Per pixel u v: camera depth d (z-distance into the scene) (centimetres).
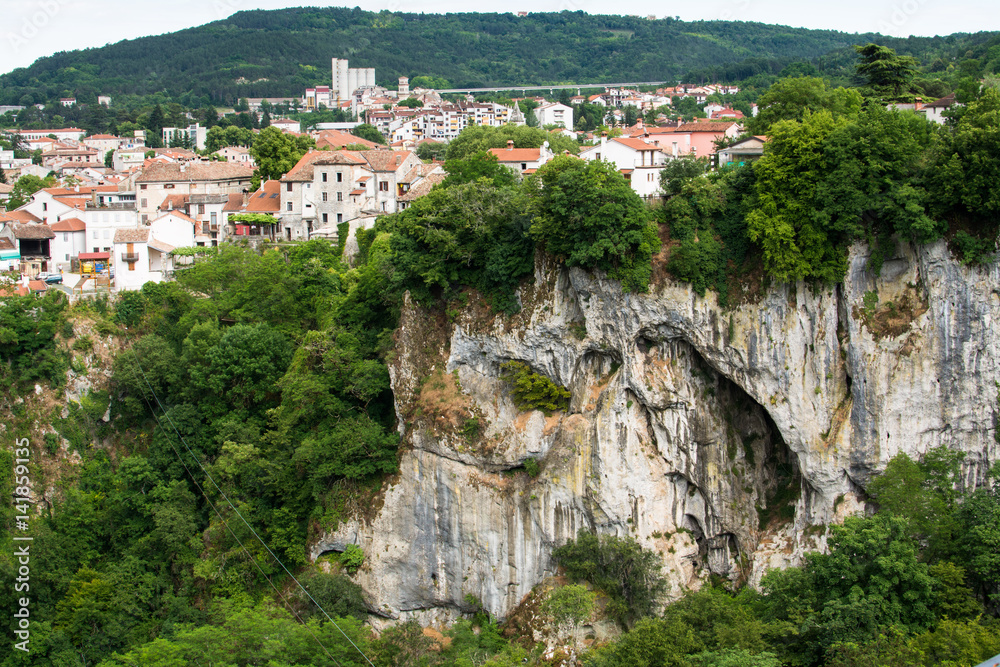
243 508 8856
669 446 7931
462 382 8512
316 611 8019
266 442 9212
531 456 8150
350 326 9550
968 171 7144
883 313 7450
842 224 7300
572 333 8006
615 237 7569
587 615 7400
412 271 8694
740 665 5938
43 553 8812
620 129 19438
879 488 7225
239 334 9769
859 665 5734
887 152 7319
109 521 9369
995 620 6116
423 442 8400
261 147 15475
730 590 7956
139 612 8525
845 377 7531
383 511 8475
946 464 7294
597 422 7919
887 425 7400
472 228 8425
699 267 7644
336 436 8625
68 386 10062
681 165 8044
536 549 8125
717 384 8025
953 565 6450
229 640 7331
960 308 7356
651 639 6500
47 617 8494
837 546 6700
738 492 8038
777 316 7600
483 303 8469
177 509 9125
